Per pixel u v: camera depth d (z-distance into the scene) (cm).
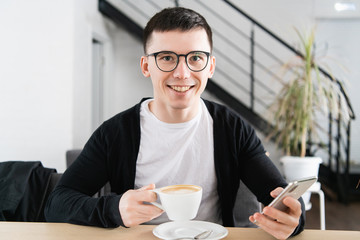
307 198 255
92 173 111
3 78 296
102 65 421
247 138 117
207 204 112
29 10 295
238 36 449
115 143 114
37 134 295
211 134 114
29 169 139
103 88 421
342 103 272
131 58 447
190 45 92
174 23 91
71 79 294
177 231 82
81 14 323
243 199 124
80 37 319
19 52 296
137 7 441
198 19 95
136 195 78
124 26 392
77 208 89
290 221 74
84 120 330
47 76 295
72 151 185
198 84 96
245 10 448
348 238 80
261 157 112
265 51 445
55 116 294
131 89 447
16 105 296
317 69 278
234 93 452
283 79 436
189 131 112
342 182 377
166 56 93
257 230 85
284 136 296
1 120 297
